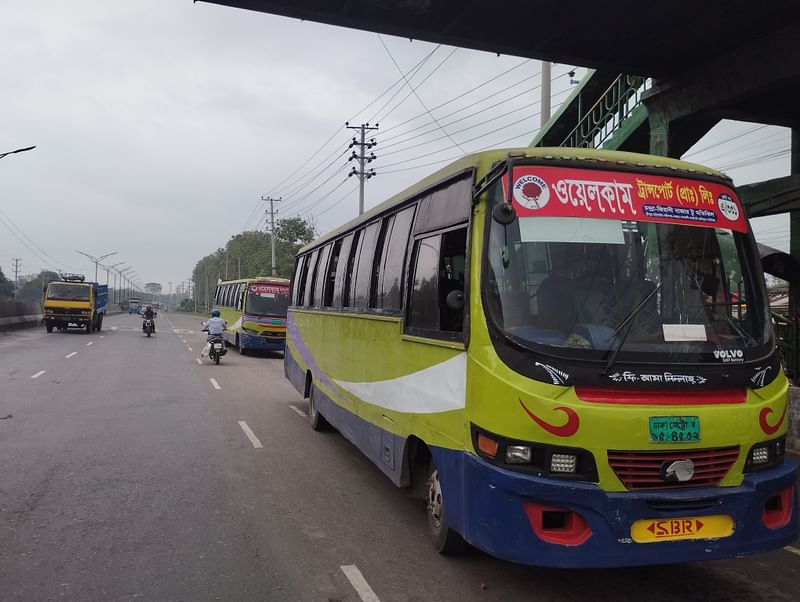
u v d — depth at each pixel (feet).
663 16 28.86
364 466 25.05
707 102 32.89
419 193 18.39
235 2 27.73
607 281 13.37
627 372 12.39
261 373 58.90
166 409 37.19
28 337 99.91
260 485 22.13
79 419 33.42
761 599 13.85
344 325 25.75
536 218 13.61
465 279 14.21
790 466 13.47
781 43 29.27
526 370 12.37
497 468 12.41
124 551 15.88
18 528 17.38
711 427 12.44
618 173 14.24
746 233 14.70
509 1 27.94
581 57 33.17
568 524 12.06
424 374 16.37
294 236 212.64
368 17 29.35
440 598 13.57
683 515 12.21
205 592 13.70
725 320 13.75
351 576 14.64
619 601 13.61
